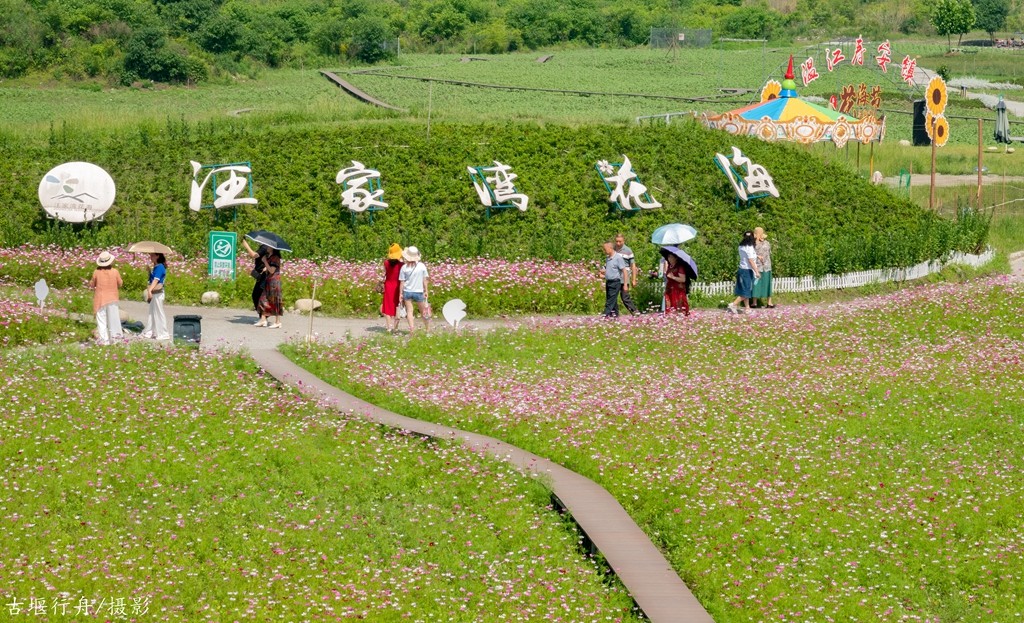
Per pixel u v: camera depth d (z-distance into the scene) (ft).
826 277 122.52
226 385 78.43
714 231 130.52
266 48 351.46
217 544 56.54
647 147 148.15
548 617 50.11
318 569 54.39
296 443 68.69
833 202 143.74
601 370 86.02
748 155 150.10
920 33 481.05
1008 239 162.61
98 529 57.41
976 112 313.53
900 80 350.64
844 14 497.05
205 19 351.87
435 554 56.85
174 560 54.65
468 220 129.70
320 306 104.83
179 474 63.98
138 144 144.87
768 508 61.57
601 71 353.51
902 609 52.11
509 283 108.58
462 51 427.33
